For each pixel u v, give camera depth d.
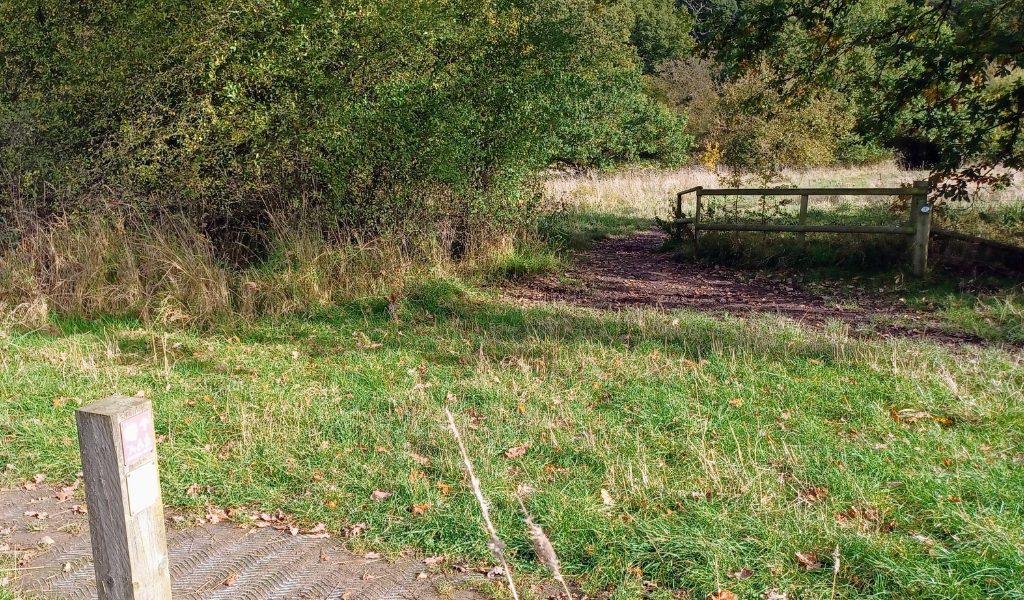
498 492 3.97
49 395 5.47
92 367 6.00
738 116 21.08
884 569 3.13
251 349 6.70
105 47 9.13
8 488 4.25
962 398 5.16
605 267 11.55
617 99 19.98
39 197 8.89
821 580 3.14
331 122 8.90
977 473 4.02
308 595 3.20
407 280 8.77
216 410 5.24
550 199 15.27
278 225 8.84
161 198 8.90
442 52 10.41
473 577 3.31
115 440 2.10
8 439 4.78
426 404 5.26
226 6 9.28
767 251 11.29
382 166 9.24
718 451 4.47
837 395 5.34
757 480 3.98
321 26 9.20
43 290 7.68
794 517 3.62
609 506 3.84
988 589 2.99
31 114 8.90
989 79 13.59
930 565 3.13
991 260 9.96
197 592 3.23
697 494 3.89
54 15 9.42
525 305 8.58
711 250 11.88
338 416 5.08
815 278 10.28
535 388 5.55
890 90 10.86
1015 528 3.42
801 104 12.75
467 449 4.50
